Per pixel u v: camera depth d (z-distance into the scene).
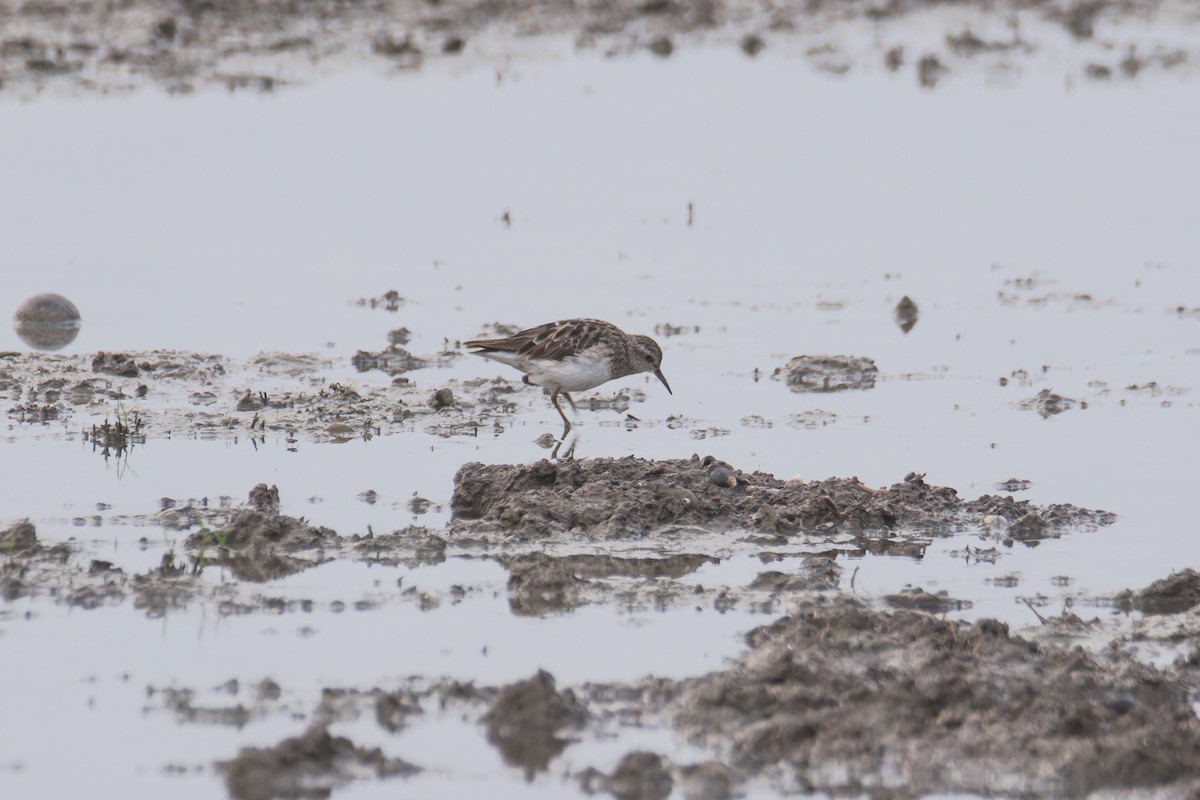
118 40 33.72
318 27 35.97
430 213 25.88
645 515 13.67
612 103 32.03
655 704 10.17
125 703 10.07
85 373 18.22
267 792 9.03
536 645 11.08
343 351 19.53
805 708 9.91
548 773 9.31
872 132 30.56
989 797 9.07
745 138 30.16
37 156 27.66
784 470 15.25
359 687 10.33
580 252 24.11
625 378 18.84
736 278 22.98
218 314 20.91
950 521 13.87
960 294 22.20
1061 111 31.83
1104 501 14.41
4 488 14.27
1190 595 12.03
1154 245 24.36
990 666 10.53
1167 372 18.73
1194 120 31.11
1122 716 9.66
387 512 13.91
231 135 29.30
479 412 17.36
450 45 34.62
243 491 14.36
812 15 38.97
